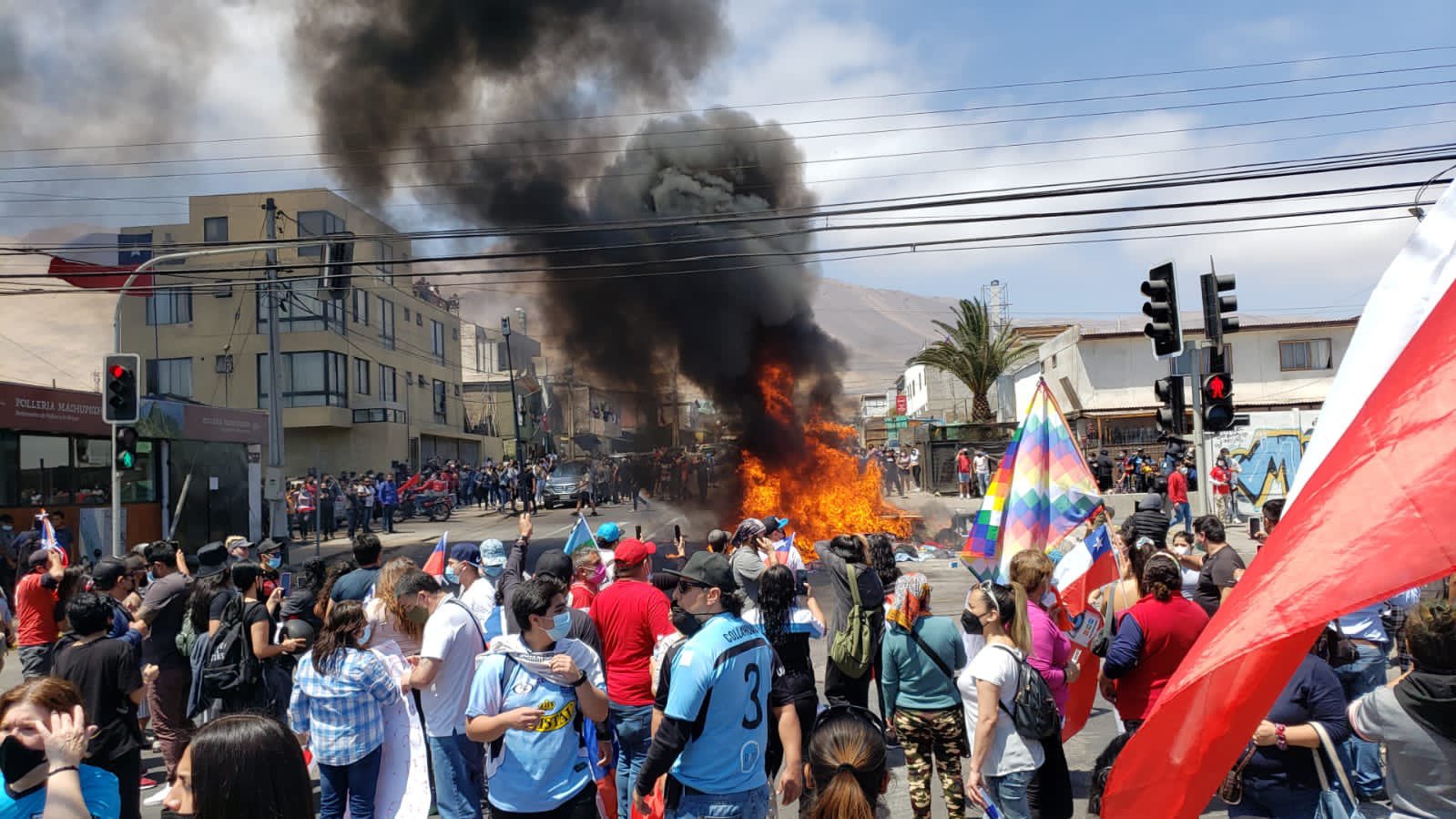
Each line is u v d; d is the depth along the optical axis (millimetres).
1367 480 2264
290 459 47438
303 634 7082
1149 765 2586
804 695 5164
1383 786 5328
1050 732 4965
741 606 4602
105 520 22250
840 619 6383
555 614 4598
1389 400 2354
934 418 60688
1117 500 27172
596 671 4738
